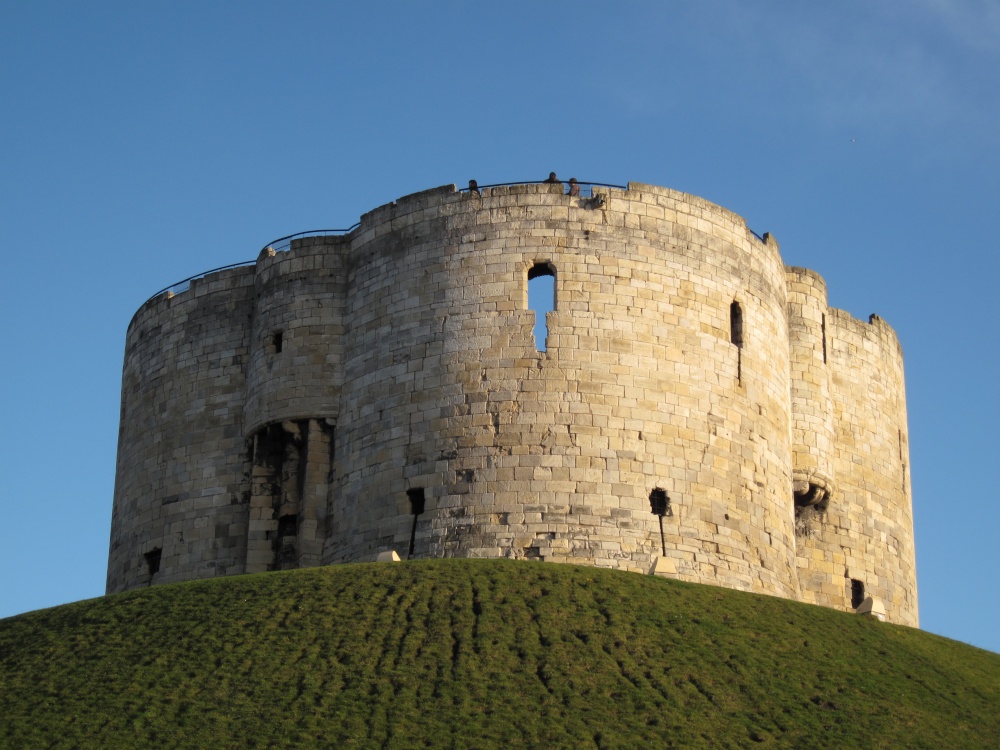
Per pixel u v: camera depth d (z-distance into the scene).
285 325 74.94
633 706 54.53
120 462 82.31
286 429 73.44
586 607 60.34
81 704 54.84
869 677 59.25
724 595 64.12
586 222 70.75
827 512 79.81
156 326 81.50
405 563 63.47
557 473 67.38
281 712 53.62
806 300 79.94
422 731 52.41
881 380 84.19
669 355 69.94
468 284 70.38
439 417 69.00
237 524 75.31
